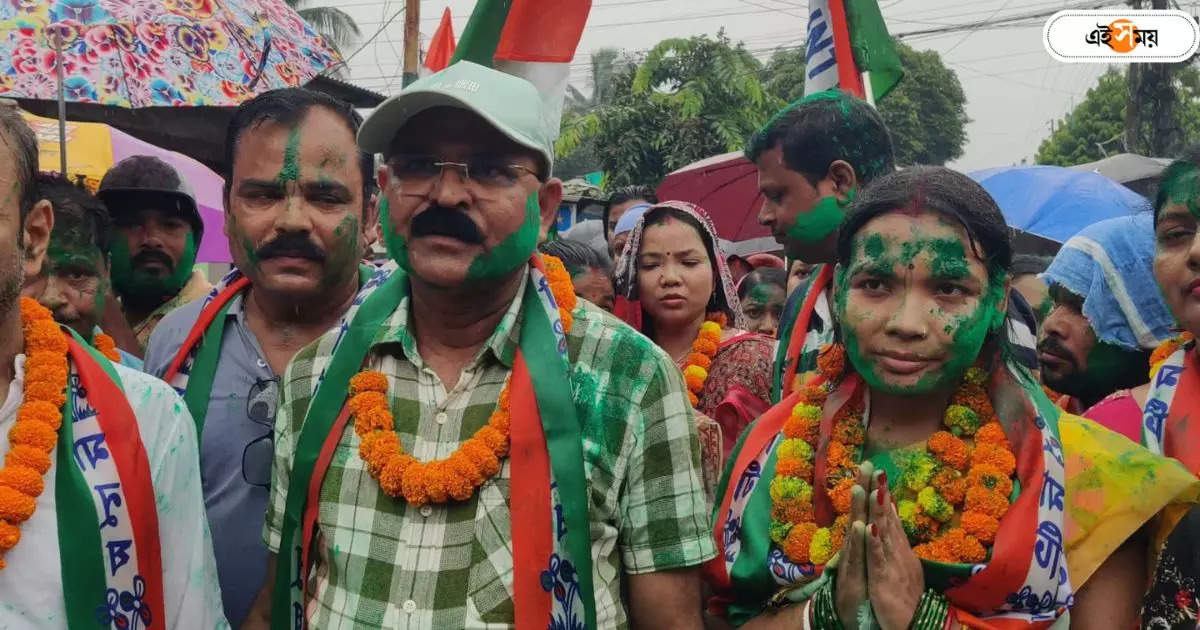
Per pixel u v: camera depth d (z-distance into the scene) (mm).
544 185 2006
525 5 2605
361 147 1967
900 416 1982
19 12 5211
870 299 1903
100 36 5125
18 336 1789
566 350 1896
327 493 1909
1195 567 1946
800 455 2018
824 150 2896
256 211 2443
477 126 1866
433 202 1862
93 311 2877
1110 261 2797
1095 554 1789
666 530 1852
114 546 1751
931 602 1735
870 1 3660
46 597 1690
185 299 3684
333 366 1984
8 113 1732
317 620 1875
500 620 1757
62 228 2789
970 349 1854
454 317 1960
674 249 3469
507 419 1850
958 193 1882
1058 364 2930
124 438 1795
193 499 1934
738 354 3334
